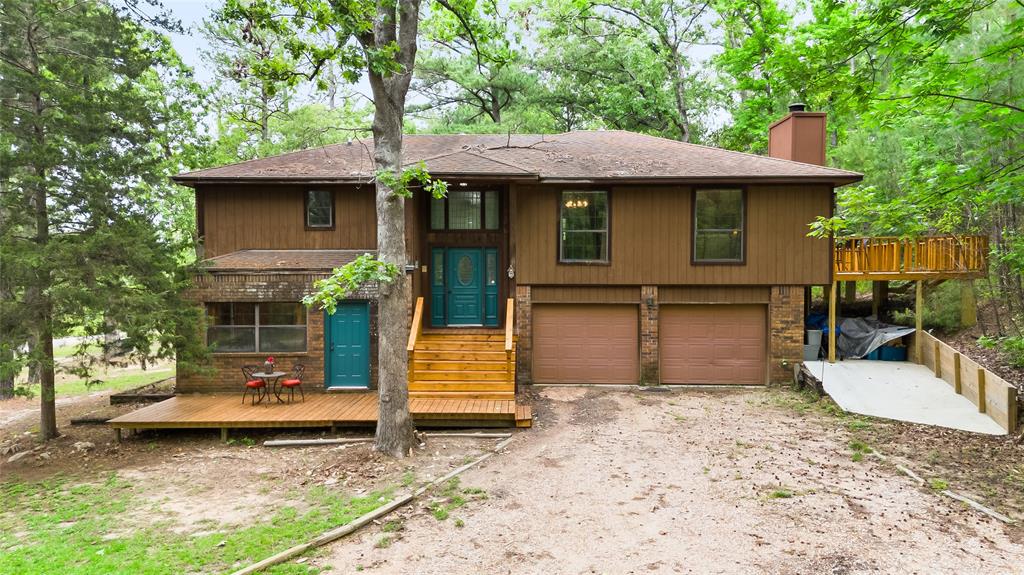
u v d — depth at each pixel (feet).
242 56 75.82
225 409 41.19
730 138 92.12
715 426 39.01
